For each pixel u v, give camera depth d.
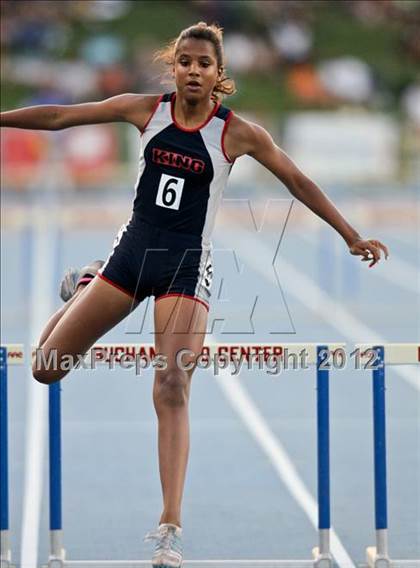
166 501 11.30
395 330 32.31
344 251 44.62
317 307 35.88
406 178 63.00
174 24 94.69
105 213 59.66
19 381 25.84
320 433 13.32
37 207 54.56
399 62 94.12
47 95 80.44
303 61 90.69
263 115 74.50
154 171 11.57
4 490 13.27
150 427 22.05
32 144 60.03
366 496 17.52
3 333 31.66
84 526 16.00
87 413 23.25
